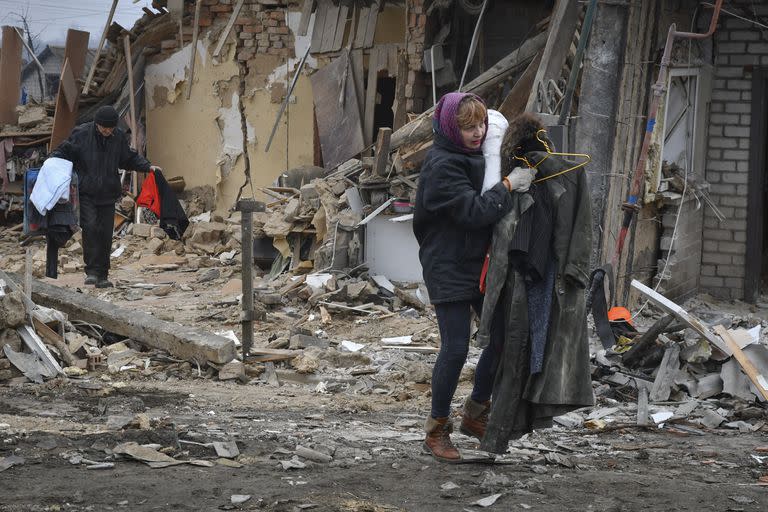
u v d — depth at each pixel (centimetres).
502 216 506
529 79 1295
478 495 485
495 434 517
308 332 1026
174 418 679
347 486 494
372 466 542
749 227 1476
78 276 1452
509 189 506
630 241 1277
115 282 1390
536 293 515
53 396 743
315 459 550
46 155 1869
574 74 1089
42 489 466
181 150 1864
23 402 713
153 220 1748
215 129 1830
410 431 678
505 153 516
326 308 1158
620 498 490
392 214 1316
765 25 1441
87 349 873
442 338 538
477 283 523
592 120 1238
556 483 515
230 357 870
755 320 1282
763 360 829
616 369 859
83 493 461
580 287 516
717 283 1495
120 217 1744
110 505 446
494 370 535
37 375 796
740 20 1455
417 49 1553
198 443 571
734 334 843
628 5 1227
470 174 516
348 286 1202
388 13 1670
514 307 512
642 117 1272
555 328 511
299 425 679
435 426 553
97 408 697
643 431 735
